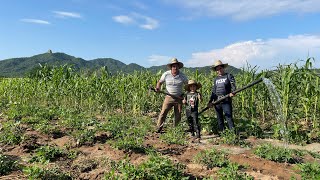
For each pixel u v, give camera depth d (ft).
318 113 32.68
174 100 31.14
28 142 24.29
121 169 17.47
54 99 51.08
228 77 29.68
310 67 30.68
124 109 46.21
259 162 20.92
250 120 31.27
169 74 31.24
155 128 32.81
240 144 26.68
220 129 30.58
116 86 46.24
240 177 17.03
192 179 17.79
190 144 26.71
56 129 28.53
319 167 18.79
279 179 18.08
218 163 20.01
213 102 29.58
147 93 45.32
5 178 17.39
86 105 48.57
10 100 52.01
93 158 21.17
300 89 31.71
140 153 22.81
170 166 17.28
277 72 31.65
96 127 28.96
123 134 25.41
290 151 22.66
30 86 54.95
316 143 27.58
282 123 29.43
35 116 34.53
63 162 20.66
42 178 17.04
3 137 24.72
